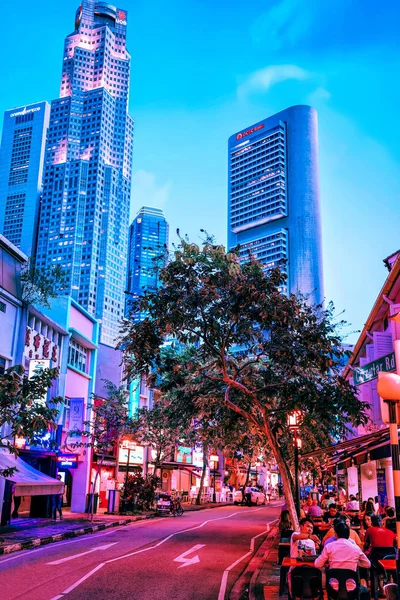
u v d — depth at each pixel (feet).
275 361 59.31
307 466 126.21
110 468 150.41
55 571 47.16
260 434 88.89
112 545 66.95
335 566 28.48
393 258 82.38
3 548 57.52
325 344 56.90
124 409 120.98
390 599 22.18
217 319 55.98
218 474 239.91
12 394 59.26
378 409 76.84
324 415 58.85
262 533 90.22
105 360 155.12
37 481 81.51
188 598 39.01
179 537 79.87
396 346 25.22
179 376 58.34
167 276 56.03
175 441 134.82
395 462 23.81
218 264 56.85
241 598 40.42
